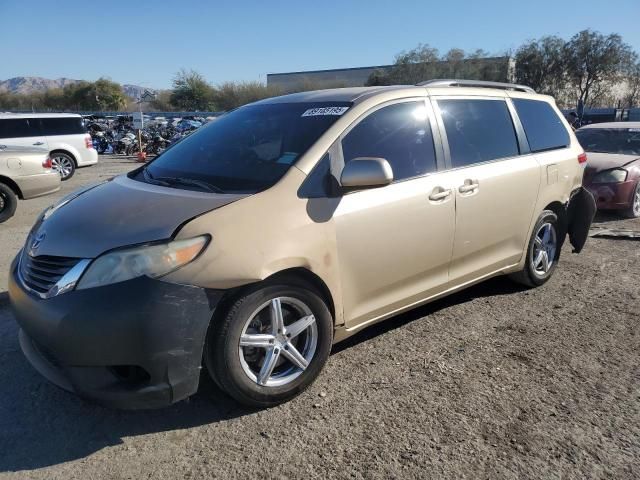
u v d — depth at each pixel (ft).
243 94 212.23
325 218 10.16
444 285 12.94
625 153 28.71
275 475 8.38
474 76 141.90
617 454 8.83
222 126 13.30
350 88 13.15
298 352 10.18
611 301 15.51
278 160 10.70
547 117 16.49
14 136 47.52
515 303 15.33
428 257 12.19
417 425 9.57
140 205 9.84
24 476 8.39
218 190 10.29
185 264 8.71
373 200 10.92
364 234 10.75
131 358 8.53
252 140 11.84
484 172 13.34
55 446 9.12
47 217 10.84
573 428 9.50
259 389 9.71
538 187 15.08
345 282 10.66
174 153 13.01
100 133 88.58
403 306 12.14
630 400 10.39
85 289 8.59
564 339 13.02
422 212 11.78
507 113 14.87
